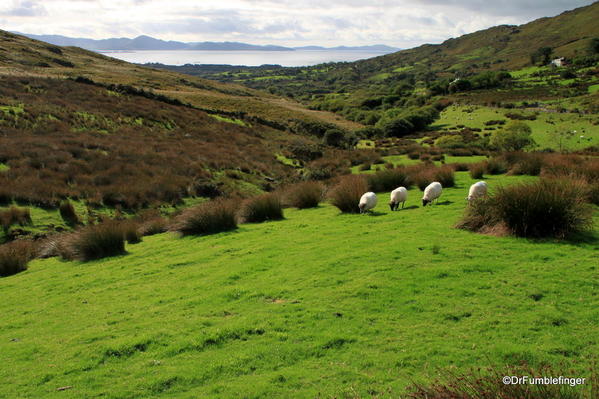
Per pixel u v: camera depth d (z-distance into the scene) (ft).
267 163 121.08
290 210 56.29
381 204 53.06
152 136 127.85
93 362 19.72
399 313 21.33
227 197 83.87
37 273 39.83
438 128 269.85
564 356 16.33
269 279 28.53
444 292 23.12
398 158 132.05
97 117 131.34
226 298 25.93
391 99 442.91
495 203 33.73
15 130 101.14
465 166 82.69
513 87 408.46
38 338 23.65
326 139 195.52
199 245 41.32
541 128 208.95
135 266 36.94
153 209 72.90
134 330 22.80
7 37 341.21
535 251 27.96
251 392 15.99
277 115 248.73
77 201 69.72
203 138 141.38
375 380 16.05
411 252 30.27
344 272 27.91
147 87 257.34
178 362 18.94
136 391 17.02
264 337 20.34
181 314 24.29
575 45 625.00
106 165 88.28
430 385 14.76
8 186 67.10
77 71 263.90
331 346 18.94
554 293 21.81
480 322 19.53
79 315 26.63
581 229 30.94
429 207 46.93
